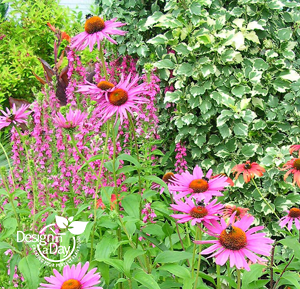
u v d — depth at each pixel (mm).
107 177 2539
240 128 3373
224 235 1259
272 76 3594
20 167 2660
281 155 3166
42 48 6703
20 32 6484
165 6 3611
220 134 3611
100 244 1617
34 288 1553
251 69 3533
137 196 1841
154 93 3211
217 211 1340
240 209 1815
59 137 2592
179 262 1868
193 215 1338
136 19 3896
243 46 3475
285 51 3590
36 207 2164
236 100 3523
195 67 3520
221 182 1396
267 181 3369
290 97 3486
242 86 3447
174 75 3777
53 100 3279
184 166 3711
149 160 3324
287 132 3551
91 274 1353
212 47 3463
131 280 1619
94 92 1618
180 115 3580
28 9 6480
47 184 2434
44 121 2750
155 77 3287
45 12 6371
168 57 3740
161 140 3699
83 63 5559
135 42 3848
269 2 3529
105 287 1812
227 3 3746
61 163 2631
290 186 3414
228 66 3508
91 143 2623
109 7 3881
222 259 1229
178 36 3588
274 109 3512
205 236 2072
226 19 3611
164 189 1868
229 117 3365
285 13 3754
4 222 1776
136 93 1646
